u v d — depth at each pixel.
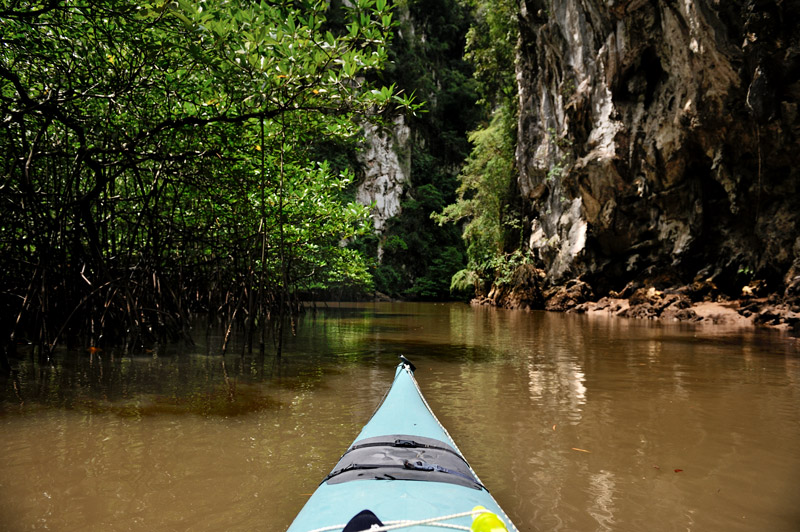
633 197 20.77
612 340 11.28
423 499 2.23
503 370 7.41
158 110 8.53
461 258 42.31
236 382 6.29
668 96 18.28
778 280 16.30
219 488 3.20
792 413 5.10
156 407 5.07
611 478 3.45
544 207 26.14
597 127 20.94
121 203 10.60
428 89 45.44
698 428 4.58
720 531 2.76
